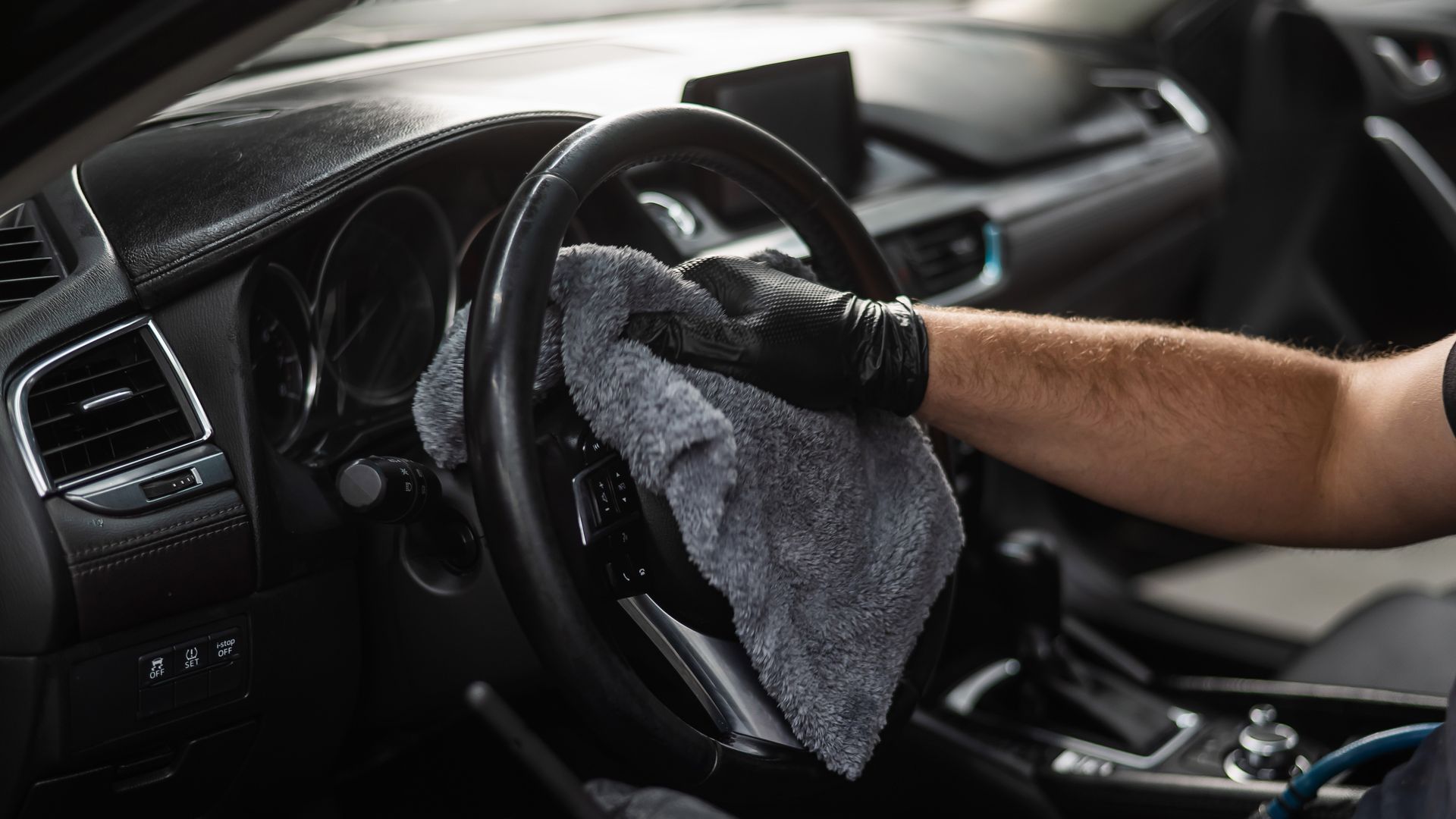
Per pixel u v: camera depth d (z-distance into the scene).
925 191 1.47
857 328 0.67
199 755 0.85
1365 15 1.96
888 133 1.54
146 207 0.87
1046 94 1.69
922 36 1.84
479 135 0.96
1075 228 1.58
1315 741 1.23
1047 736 1.33
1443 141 1.90
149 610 0.78
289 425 0.94
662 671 0.68
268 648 0.85
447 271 1.06
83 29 0.45
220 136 0.99
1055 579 1.37
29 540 0.74
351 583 0.90
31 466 0.75
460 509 0.83
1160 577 2.05
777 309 0.66
